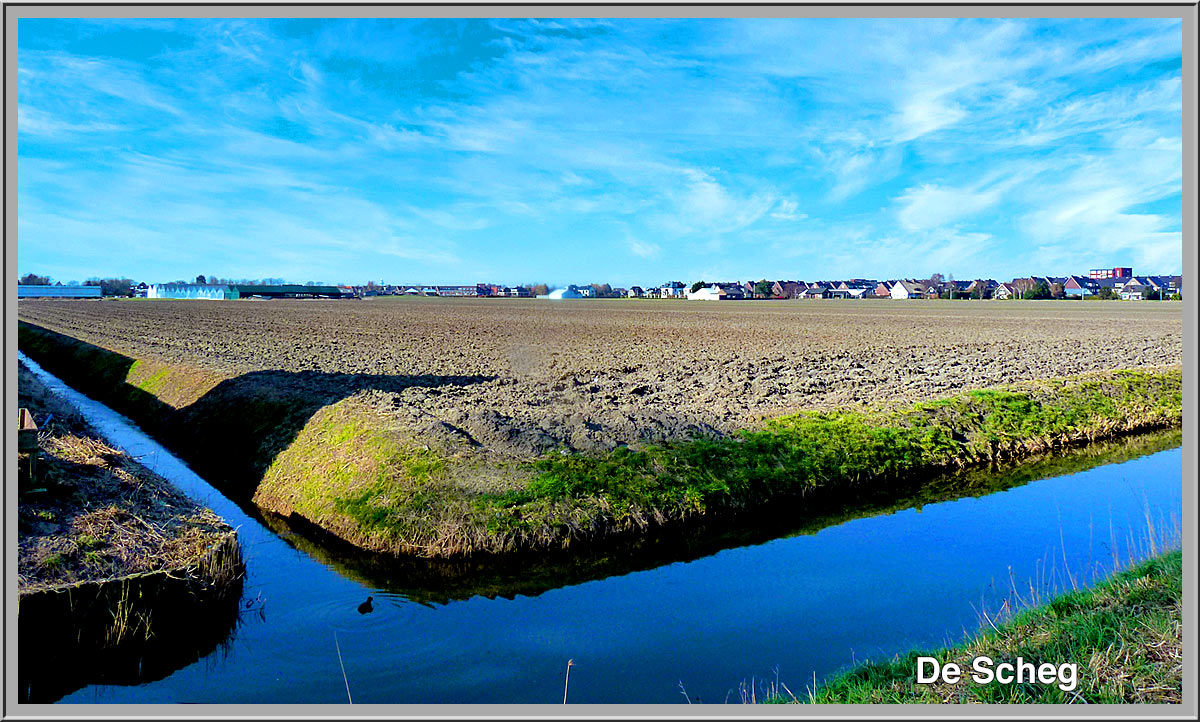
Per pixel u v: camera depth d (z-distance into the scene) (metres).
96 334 41.25
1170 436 18.44
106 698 7.51
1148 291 124.56
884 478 14.62
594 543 11.47
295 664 8.09
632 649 8.28
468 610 9.38
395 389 19.84
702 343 37.03
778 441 14.78
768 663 7.87
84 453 12.20
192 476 15.52
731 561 10.79
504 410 16.66
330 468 13.62
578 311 83.56
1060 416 18.61
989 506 13.08
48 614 8.01
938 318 64.12
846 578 10.05
